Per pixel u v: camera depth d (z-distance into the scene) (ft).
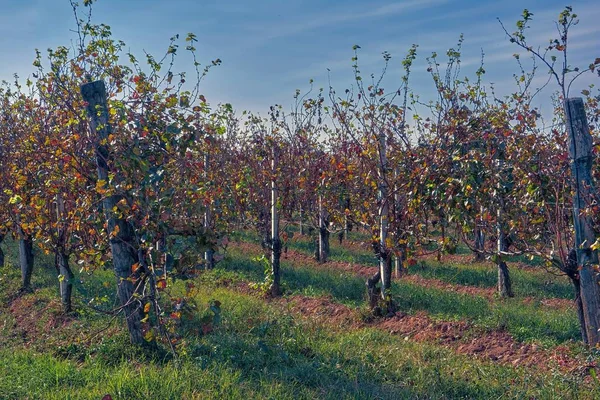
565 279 40.57
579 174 23.00
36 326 30.01
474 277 42.37
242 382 20.49
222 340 25.55
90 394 18.93
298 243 60.29
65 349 24.79
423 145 29.63
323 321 31.53
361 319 32.04
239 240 58.90
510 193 26.58
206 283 39.88
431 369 22.68
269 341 25.79
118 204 22.08
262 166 43.57
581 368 22.20
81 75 26.61
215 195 25.96
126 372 20.75
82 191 25.66
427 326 29.71
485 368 23.32
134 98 23.34
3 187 31.83
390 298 31.91
